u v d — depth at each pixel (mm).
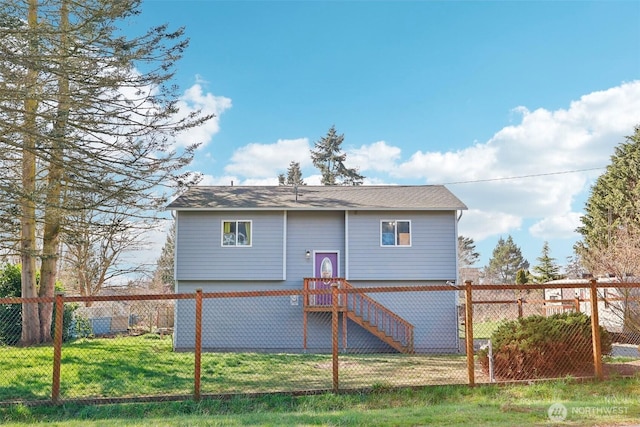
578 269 40688
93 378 11008
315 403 8477
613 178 38312
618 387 8922
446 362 15203
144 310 29484
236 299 20609
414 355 18141
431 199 21922
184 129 17234
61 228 18938
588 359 10570
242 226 21062
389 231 21094
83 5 15320
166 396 8594
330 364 14438
